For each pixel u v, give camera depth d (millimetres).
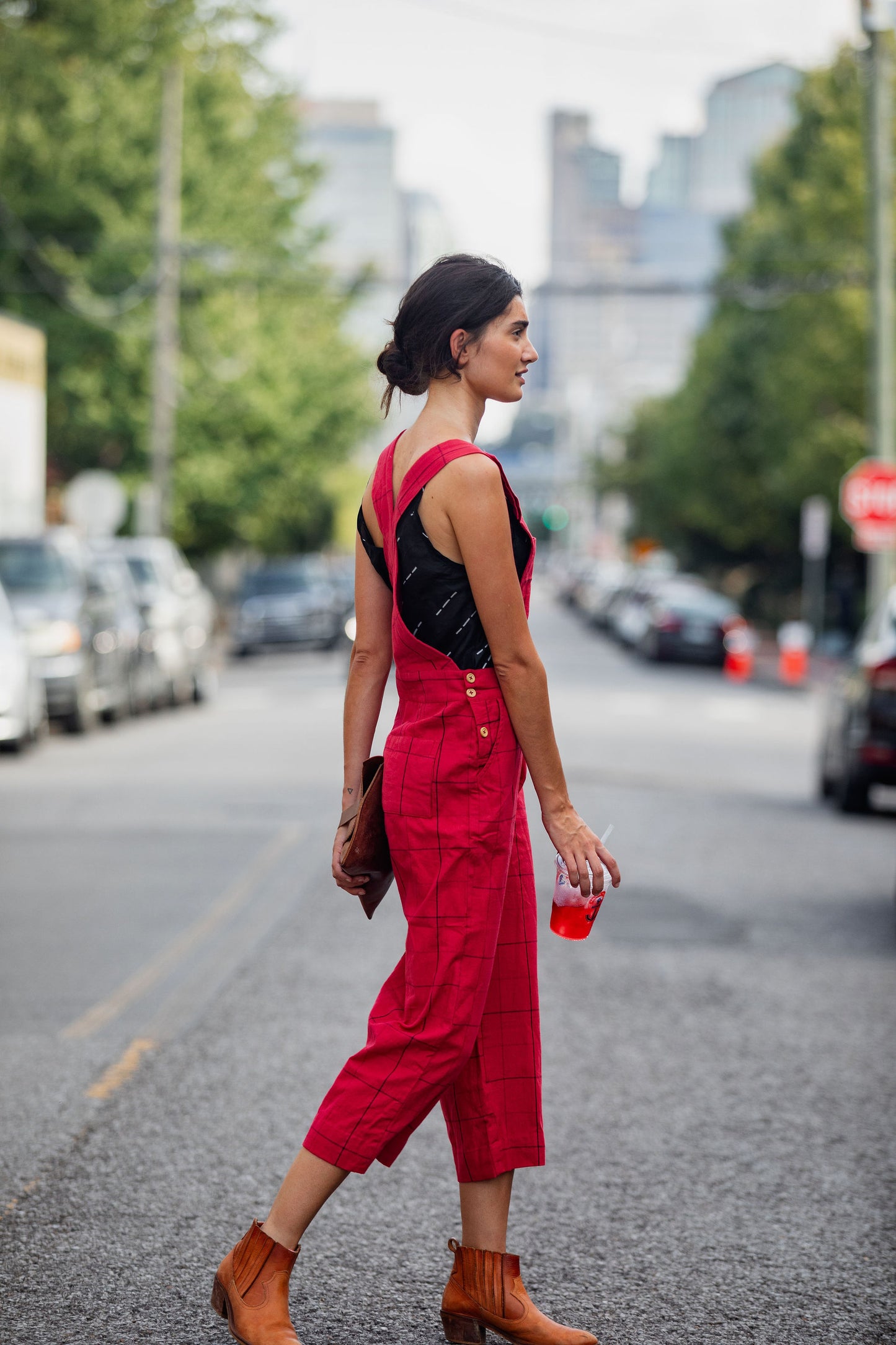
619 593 54656
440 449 3596
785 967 8711
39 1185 5137
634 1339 4062
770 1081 6555
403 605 3631
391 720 21703
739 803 15891
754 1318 4223
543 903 10445
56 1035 6980
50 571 21844
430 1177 5391
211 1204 4973
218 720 24281
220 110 44625
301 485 49469
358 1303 4246
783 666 37250
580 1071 6637
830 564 54875
